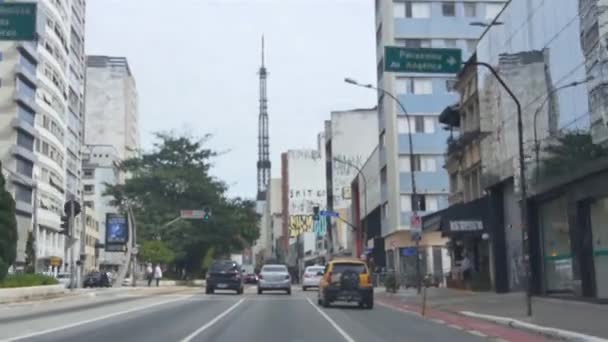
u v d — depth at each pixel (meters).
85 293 39.88
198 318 22.28
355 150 96.31
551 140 26.94
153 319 21.81
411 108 62.72
